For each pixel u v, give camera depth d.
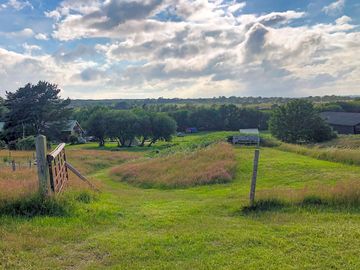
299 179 14.59
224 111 98.19
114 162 38.16
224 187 16.09
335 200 9.31
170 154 31.20
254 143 33.72
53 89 66.88
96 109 90.62
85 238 6.41
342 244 6.09
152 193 15.42
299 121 53.53
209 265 5.20
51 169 8.45
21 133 61.84
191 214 8.67
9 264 5.09
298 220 7.93
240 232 6.84
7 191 7.93
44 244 5.95
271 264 5.24
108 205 9.39
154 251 5.78
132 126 73.94
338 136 59.06
